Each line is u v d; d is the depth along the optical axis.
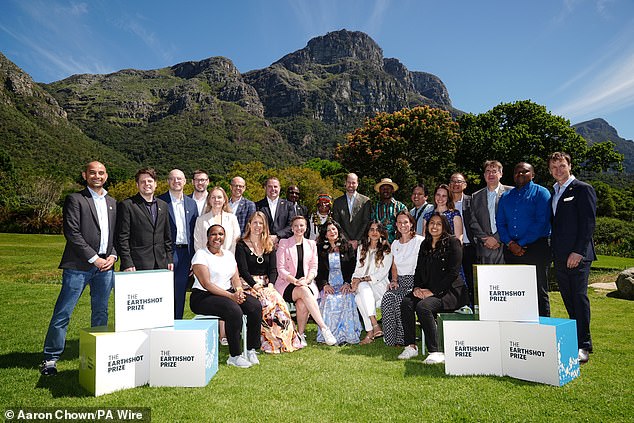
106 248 4.44
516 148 21.30
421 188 6.57
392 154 24.92
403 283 5.30
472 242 5.75
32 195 34.84
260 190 32.31
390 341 5.00
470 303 5.78
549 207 4.79
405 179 24.55
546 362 3.62
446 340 3.96
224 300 4.37
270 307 4.87
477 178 22.19
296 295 5.32
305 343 5.09
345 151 26.86
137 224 4.80
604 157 21.89
